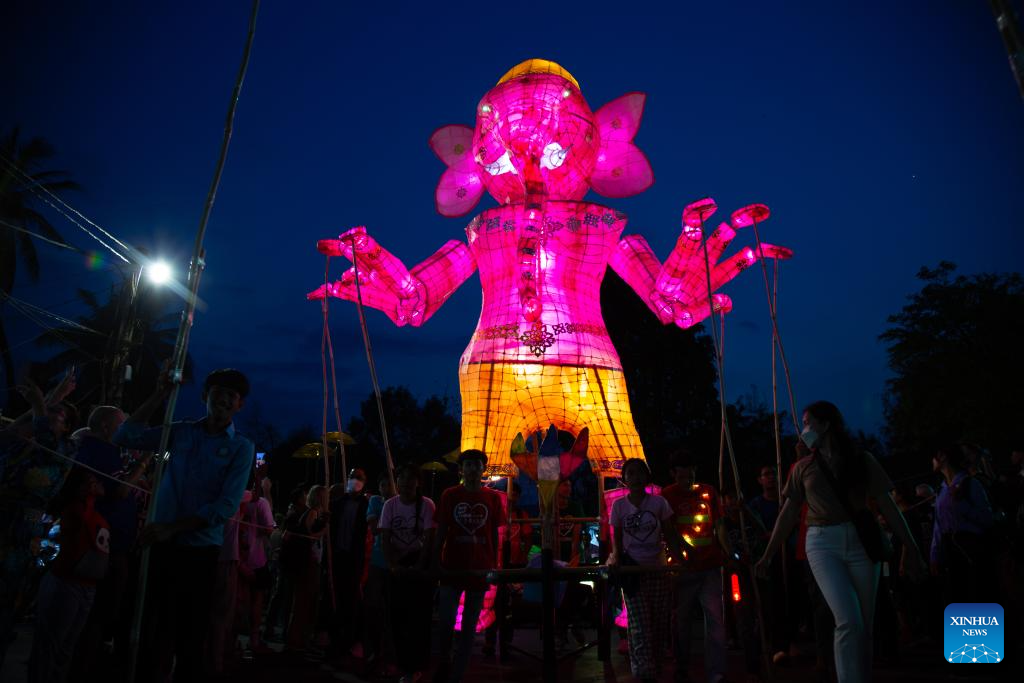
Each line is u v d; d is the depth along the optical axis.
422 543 6.53
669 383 26.00
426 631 6.36
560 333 8.78
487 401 8.92
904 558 4.84
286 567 8.49
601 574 5.80
